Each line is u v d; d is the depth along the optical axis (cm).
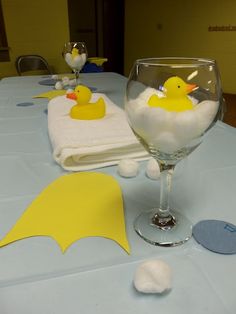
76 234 39
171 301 30
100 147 57
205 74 35
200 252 36
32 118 88
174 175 53
